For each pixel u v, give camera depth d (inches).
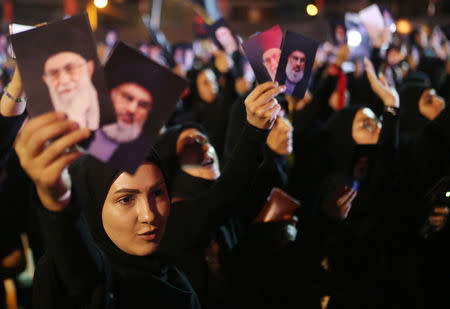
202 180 85.0
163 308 54.4
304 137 133.4
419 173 109.7
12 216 98.7
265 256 84.5
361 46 170.2
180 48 288.4
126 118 40.9
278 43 68.5
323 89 149.7
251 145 63.2
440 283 97.7
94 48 39.0
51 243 40.8
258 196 84.8
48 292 43.5
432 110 134.9
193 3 302.0
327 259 95.6
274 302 86.0
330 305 92.7
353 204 99.3
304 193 114.7
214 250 76.3
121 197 52.5
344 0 540.1
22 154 37.2
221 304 77.2
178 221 65.6
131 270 53.4
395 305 96.0
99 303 43.8
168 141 86.5
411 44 262.5
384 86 98.9
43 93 38.5
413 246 98.7
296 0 632.4
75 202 40.9
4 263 103.0
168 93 42.0
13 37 38.2
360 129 103.0
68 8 552.7
